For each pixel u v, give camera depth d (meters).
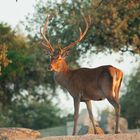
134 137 37.31
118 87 42.53
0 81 78.50
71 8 66.81
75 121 42.84
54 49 44.72
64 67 44.19
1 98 80.88
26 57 78.62
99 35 63.19
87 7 65.94
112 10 61.62
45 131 103.81
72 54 65.56
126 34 62.50
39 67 80.75
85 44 65.12
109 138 37.41
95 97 43.00
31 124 116.94
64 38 65.50
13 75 77.00
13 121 114.12
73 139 37.62
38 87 84.38
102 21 61.88
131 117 114.50
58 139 37.84
